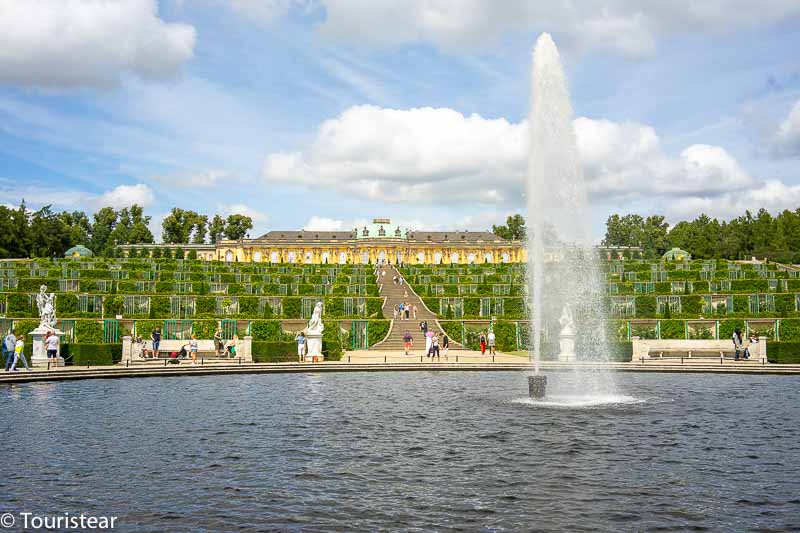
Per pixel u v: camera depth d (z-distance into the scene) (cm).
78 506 1565
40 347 4153
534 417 2591
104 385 3547
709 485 1720
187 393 3238
